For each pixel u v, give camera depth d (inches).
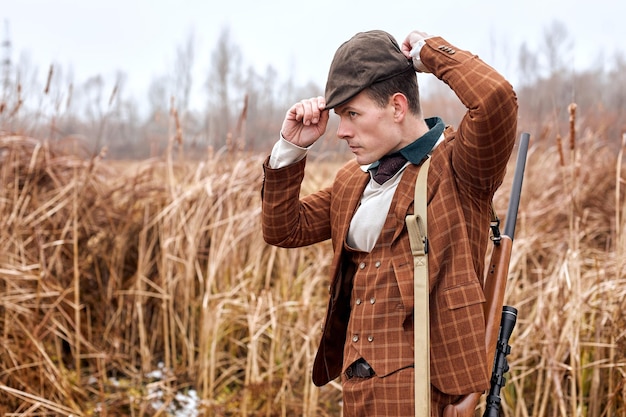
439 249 66.2
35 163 166.6
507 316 73.9
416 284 65.3
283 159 76.0
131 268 169.3
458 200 66.9
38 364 129.3
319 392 139.3
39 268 145.4
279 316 150.4
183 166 181.5
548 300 133.9
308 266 168.6
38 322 145.3
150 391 142.3
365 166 74.9
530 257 165.5
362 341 69.3
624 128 216.2
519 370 129.9
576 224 130.9
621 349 117.4
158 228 168.2
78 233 164.7
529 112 267.7
